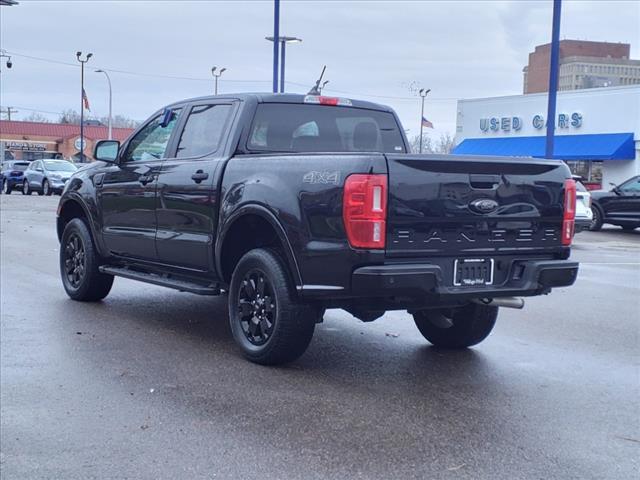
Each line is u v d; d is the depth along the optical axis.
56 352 6.81
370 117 7.89
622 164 33.88
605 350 7.31
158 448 4.71
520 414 5.40
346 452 4.66
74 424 5.10
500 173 5.95
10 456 4.59
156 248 7.65
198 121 7.53
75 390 5.79
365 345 7.34
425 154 5.82
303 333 6.15
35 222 20.66
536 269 6.04
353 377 6.21
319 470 4.41
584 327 8.37
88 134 74.88
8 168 42.66
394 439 4.88
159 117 8.11
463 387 6.01
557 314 9.12
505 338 7.77
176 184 7.28
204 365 6.46
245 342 6.55
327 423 5.15
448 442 4.85
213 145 7.19
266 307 6.35
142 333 7.55
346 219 5.54
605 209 22.77
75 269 9.07
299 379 6.12
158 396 5.67
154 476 4.32
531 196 6.10
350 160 5.59
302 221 5.85
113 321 8.05
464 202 5.77
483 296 5.85
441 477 4.34
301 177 5.94
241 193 6.44
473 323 6.95
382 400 5.64
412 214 5.57
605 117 34.44
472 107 41.22
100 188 8.50
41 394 5.69
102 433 4.95
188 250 7.18
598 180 35.78
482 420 5.26
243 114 7.05
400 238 5.56
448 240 5.75
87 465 4.47
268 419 5.21
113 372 6.24
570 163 37.28
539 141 37.53
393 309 6.05
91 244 8.75
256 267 6.35
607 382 6.23
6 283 10.23
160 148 7.90
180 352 6.87
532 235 6.16
